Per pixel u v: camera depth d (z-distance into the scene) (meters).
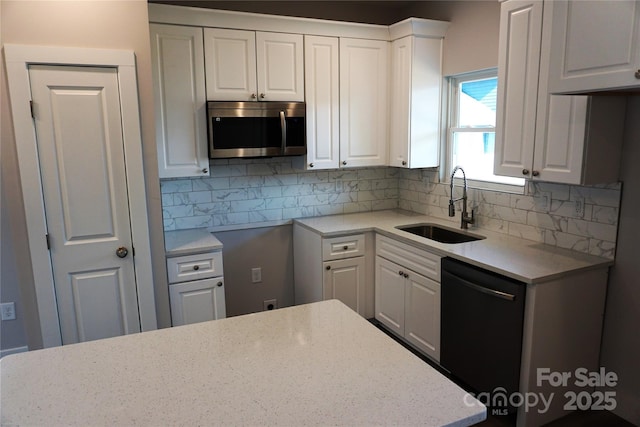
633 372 2.35
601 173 2.25
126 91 2.47
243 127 3.09
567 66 1.92
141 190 2.58
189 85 2.97
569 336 2.32
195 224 3.44
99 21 2.38
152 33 2.83
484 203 3.20
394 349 1.42
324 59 3.33
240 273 3.64
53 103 2.36
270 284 3.75
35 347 2.53
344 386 1.21
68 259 2.50
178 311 2.89
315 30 3.27
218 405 1.13
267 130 3.17
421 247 2.87
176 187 3.35
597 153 2.21
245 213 3.58
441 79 3.46
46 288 2.48
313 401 1.14
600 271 2.36
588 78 1.84
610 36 1.75
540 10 2.29
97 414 1.10
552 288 2.21
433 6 3.47
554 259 2.42
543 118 2.33
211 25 2.96
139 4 2.45
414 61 3.33
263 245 3.68
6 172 2.34
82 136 2.43
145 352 1.41
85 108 2.42
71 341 2.57
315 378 1.25
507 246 2.71
